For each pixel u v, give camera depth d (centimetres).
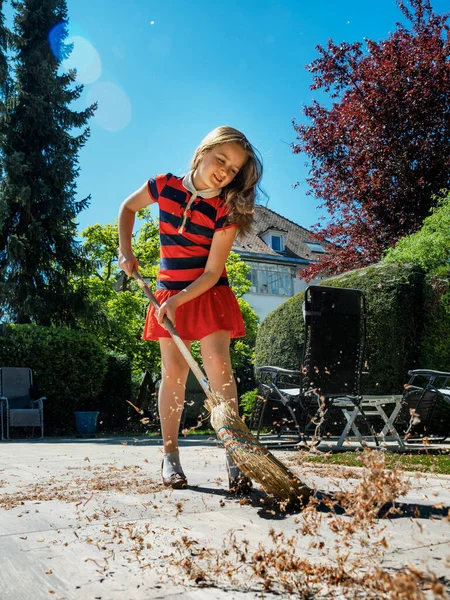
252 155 258
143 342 1420
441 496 227
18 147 1329
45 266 1293
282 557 138
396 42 1282
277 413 528
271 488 203
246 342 1764
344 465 320
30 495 248
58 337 1107
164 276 273
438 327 663
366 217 1285
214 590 125
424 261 704
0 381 989
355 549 152
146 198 282
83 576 135
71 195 1356
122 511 208
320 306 421
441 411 630
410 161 1241
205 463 368
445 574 129
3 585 130
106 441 777
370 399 432
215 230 261
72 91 1430
